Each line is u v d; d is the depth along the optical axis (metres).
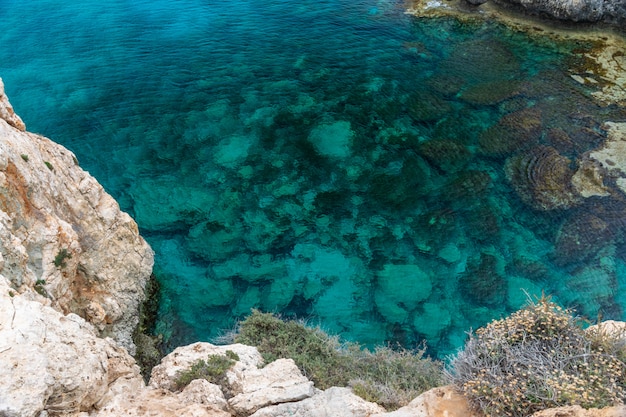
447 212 19.39
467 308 16.52
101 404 9.30
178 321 16.23
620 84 24.73
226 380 10.52
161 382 10.70
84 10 32.88
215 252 18.20
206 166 21.45
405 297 16.83
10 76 26.78
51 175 13.70
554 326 9.61
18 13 32.44
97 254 14.33
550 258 17.69
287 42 29.55
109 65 27.66
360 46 29.03
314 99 25.06
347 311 16.50
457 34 29.61
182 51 28.81
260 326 14.13
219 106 24.75
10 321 8.84
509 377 8.84
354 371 12.44
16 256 11.16
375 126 23.33
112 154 22.08
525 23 29.70
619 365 8.91
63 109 24.56
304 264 17.84
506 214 19.19
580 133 21.88
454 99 24.67
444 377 10.56
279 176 20.95
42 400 7.90
